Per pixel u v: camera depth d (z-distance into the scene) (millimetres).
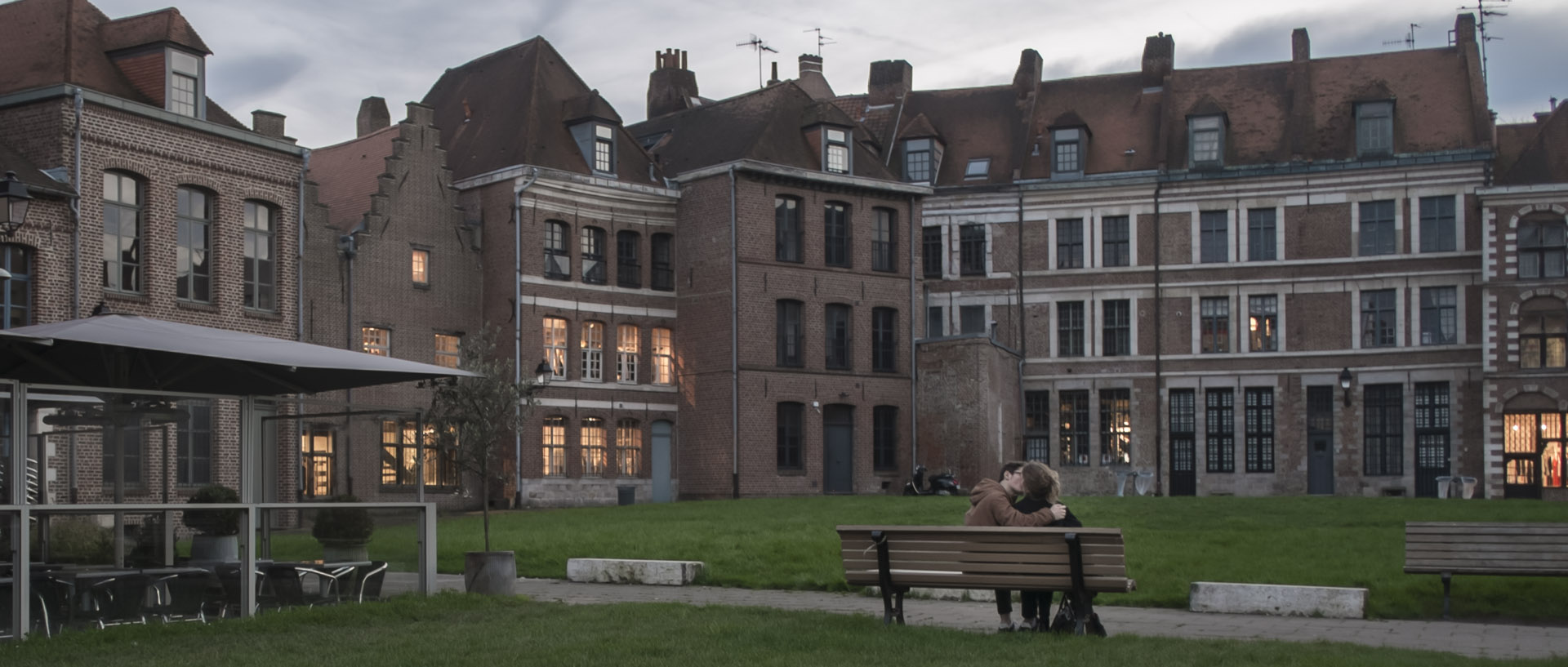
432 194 43562
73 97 31344
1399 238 52062
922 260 54781
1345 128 53969
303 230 37438
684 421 48156
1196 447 53656
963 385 50125
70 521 13664
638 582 20141
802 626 13430
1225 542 22000
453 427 29750
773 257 48031
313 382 17500
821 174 48875
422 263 43219
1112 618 15930
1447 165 51594
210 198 34906
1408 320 51812
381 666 11516
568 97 48375
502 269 44562
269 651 12469
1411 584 17594
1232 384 53438
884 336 50938
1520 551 16234
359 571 15992
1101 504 31250
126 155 32562
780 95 50406
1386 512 28188
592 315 46094
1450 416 51094
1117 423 54562
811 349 48781
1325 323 52719
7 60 33125
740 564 20875
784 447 48219
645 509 34625
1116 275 54688
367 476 16453
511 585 17234
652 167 49125
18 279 30375
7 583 13031
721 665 11234
